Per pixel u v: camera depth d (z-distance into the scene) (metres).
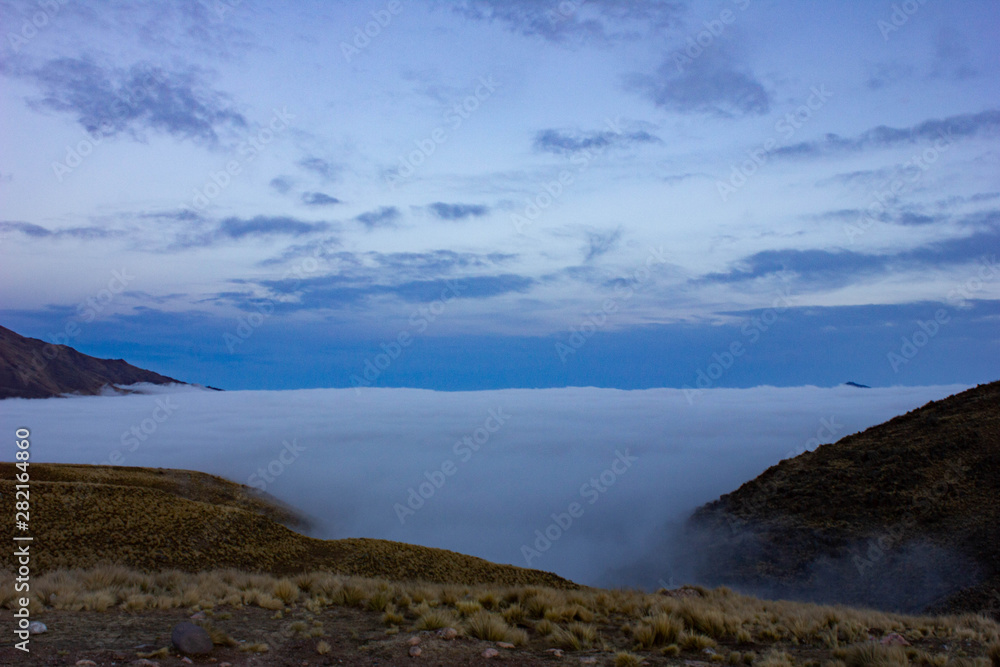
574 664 9.77
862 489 47.53
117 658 8.67
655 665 10.00
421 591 15.42
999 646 10.03
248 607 13.32
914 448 50.50
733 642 12.19
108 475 84.12
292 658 9.57
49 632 9.98
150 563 36.06
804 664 10.05
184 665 8.68
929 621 15.12
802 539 44.47
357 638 10.91
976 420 51.28
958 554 34.47
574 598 15.71
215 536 42.47
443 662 9.60
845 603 34.91
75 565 33.50
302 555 42.84
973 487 41.12
